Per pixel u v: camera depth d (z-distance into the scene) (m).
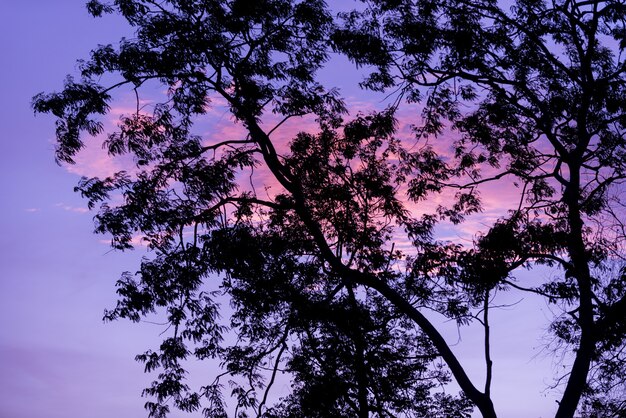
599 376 15.30
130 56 16.48
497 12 16.67
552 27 16.92
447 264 15.88
